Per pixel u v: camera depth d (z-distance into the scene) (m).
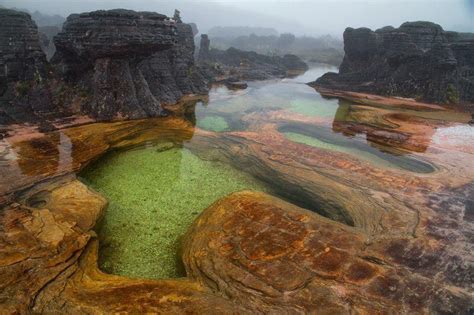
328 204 15.73
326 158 20.27
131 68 26.53
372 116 31.34
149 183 17.25
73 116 24.48
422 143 24.17
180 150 21.31
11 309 8.67
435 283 10.39
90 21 23.50
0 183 14.68
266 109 33.56
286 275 10.38
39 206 13.50
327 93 44.28
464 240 12.68
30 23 25.56
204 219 13.47
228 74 56.59
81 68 26.81
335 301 9.51
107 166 18.61
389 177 17.97
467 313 9.39
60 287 9.65
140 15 24.11
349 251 11.55
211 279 10.29
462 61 43.38
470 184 17.52
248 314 9.00
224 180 17.94
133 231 13.59
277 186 17.36
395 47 42.66
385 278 10.45
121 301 9.30
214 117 29.39
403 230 13.23
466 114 33.56
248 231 12.40
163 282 10.21
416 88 40.75
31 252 10.71
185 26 41.16
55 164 17.11
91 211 13.52
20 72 24.64
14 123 21.88
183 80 38.19
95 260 11.27
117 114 25.05
